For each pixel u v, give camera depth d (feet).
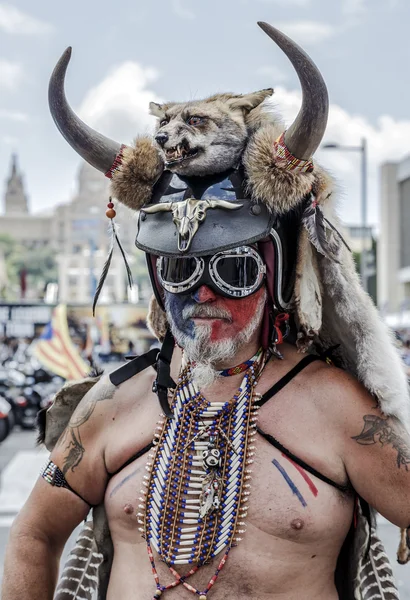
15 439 41.96
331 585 6.17
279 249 6.22
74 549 7.02
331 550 6.08
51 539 6.86
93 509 6.82
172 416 6.39
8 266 347.36
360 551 6.33
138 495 6.29
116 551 6.47
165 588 6.04
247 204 6.07
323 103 5.60
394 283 154.92
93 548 6.98
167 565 6.07
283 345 6.58
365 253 69.67
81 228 337.11
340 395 6.19
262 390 6.31
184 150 6.05
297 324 6.40
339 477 6.08
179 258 6.07
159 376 6.57
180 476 6.21
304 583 5.97
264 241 6.21
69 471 6.73
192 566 6.02
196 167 6.12
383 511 6.15
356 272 6.43
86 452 6.72
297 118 5.74
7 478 28.07
